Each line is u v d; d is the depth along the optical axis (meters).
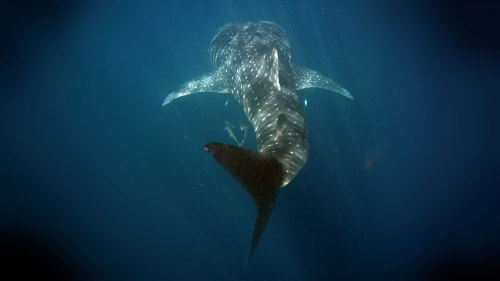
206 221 8.56
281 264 7.48
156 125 10.45
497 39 9.07
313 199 7.61
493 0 8.61
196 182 9.05
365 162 8.55
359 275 7.03
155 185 9.43
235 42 7.18
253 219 8.17
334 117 9.45
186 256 8.34
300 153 3.78
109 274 8.71
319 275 7.16
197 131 9.55
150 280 8.25
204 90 7.11
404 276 6.88
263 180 2.72
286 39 7.80
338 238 7.39
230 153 2.62
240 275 7.69
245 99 5.90
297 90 6.65
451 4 9.52
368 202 7.88
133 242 8.98
